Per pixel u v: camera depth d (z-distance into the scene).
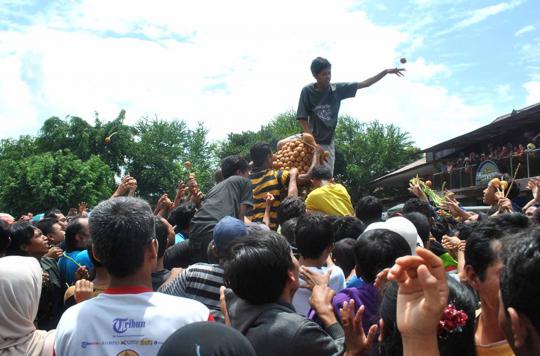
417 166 40.38
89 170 44.88
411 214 4.48
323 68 6.71
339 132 59.62
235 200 4.81
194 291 3.32
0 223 4.27
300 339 2.30
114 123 56.91
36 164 42.81
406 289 1.65
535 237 1.36
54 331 2.80
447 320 1.97
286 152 6.43
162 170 59.31
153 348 2.13
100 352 2.12
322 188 5.55
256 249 2.49
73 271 4.70
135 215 2.33
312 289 3.02
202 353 1.37
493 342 2.16
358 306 2.87
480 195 29.92
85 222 4.84
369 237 3.00
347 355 2.35
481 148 33.69
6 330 2.60
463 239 3.72
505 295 1.37
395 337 2.10
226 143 63.56
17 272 2.66
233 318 2.50
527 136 27.77
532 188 5.68
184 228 5.84
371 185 52.81
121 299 2.24
